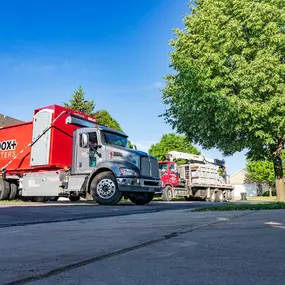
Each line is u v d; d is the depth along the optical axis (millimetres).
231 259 2061
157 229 3562
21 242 2750
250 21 13234
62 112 11805
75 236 3082
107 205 10078
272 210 6590
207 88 13539
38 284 1539
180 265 1907
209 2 14898
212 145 15633
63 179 11336
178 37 15133
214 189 23078
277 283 1555
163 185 18297
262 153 15531
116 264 1937
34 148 11844
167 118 16422
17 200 13836
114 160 10391
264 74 12250
